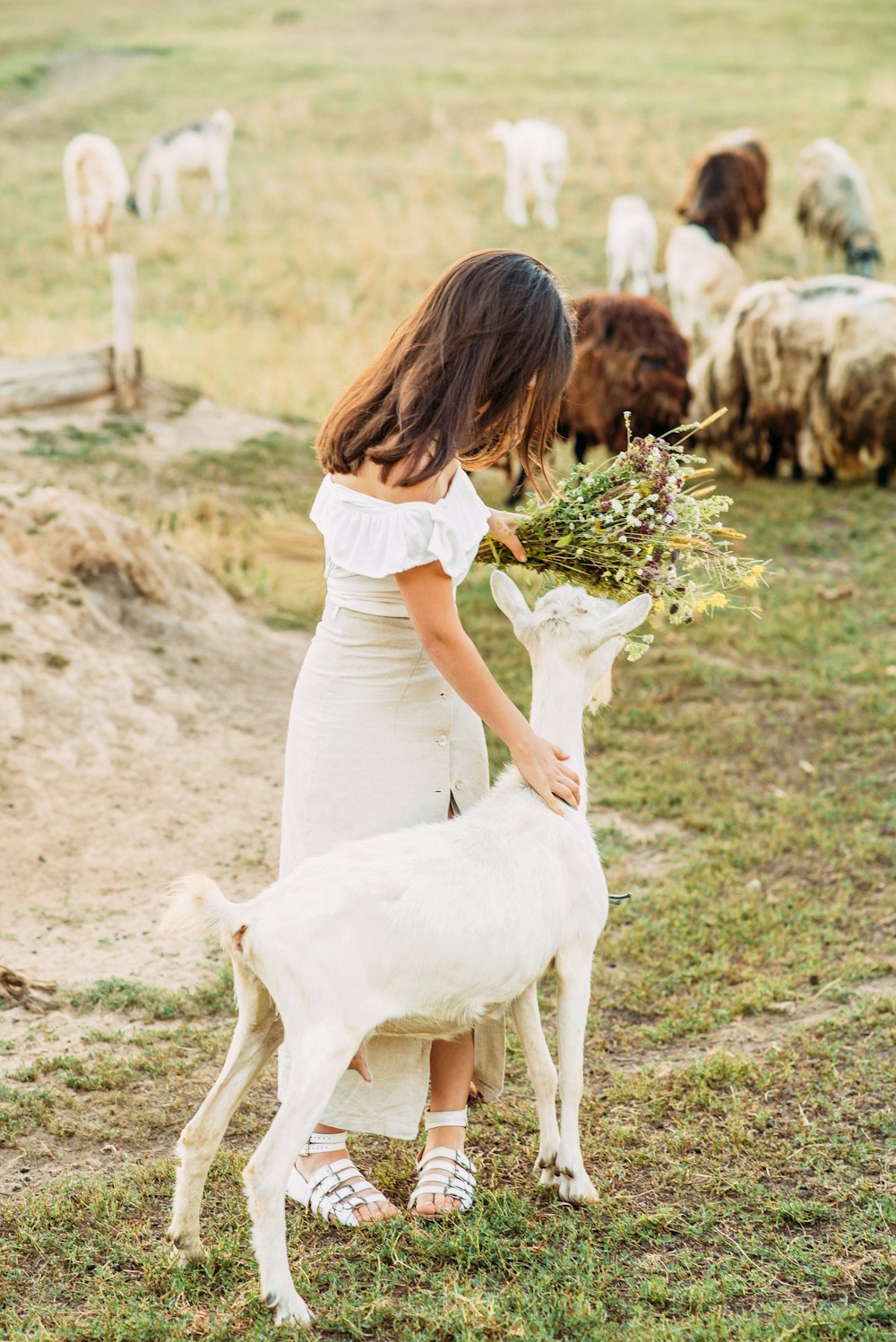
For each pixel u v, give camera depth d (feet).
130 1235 9.61
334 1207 9.80
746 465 34.53
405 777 9.73
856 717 21.16
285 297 47.67
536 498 10.66
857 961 13.93
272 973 8.61
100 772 18.29
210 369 38.73
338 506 9.27
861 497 32.73
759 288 33.94
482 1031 10.41
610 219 51.44
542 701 10.25
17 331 41.57
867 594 26.68
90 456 29.45
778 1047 12.30
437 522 8.89
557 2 107.45
